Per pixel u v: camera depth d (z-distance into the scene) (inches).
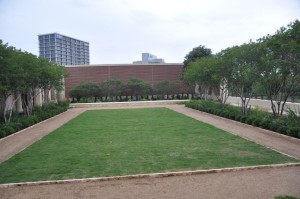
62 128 631.8
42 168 332.8
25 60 663.8
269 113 690.2
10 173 318.3
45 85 861.8
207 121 703.1
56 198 252.2
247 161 344.2
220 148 413.1
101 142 468.1
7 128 568.7
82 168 328.2
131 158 366.0
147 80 1594.5
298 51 450.0
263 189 261.1
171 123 669.3
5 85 588.7
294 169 316.5
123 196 252.8
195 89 1573.6
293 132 472.4
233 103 1154.7
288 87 584.4
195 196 249.9
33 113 828.0
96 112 978.7
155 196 251.4
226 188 265.9
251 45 637.3
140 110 1015.0
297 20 456.1
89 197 252.2
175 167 324.8
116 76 1573.6
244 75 657.6
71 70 1536.7
